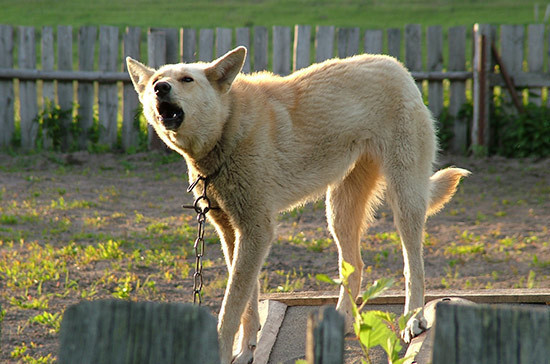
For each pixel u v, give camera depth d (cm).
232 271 800
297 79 880
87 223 1584
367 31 2270
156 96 743
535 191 1850
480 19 4581
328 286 1188
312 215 1716
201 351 408
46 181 1991
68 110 2311
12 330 959
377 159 898
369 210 970
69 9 4950
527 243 1425
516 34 2216
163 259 1325
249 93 827
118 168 2169
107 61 2325
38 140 2311
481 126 2192
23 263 1258
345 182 938
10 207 1706
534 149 2181
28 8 4938
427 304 916
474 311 389
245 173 796
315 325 395
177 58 2319
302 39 2281
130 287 1145
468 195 1850
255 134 805
